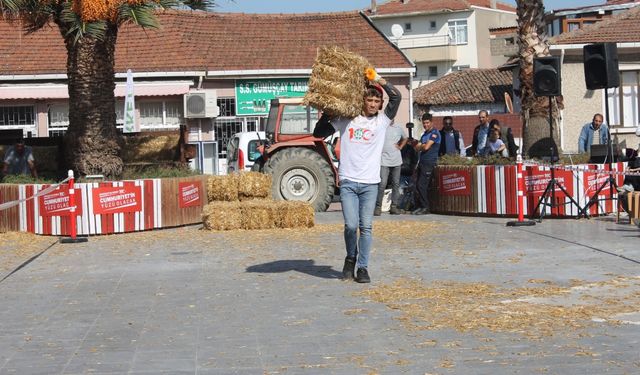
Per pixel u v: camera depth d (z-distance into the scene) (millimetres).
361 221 10242
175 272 11680
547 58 16922
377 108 10023
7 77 29922
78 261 13133
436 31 78750
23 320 8906
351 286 10141
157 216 17219
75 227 15750
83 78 17406
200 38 33250
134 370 6824
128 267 12320
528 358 6867
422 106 50125
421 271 11086
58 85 30078
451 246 13305
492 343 7359
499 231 15070
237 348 7434
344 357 7051
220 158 31859
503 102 47938
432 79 78625
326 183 20078
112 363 7062
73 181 15820
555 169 16891
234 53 32781
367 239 10250
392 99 10055
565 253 12273
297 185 20109
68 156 18031
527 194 17078
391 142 18734
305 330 8016
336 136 20844
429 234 14844
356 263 11523
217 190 17734
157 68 30938
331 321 8352
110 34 17453
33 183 17266
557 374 6430
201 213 17719
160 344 7668
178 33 33031
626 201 15555
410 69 33438
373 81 10016
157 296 9969
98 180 16984
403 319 8320
